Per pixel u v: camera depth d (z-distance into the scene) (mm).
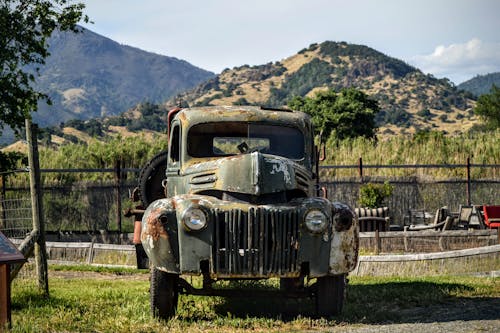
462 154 26422
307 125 8914
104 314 7941
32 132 9617
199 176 7816
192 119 8625
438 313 7598
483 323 6711
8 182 21984
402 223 23688
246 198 7449
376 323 7230
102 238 20844
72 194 22031
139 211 10102
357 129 54656
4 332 6797
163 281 7469
